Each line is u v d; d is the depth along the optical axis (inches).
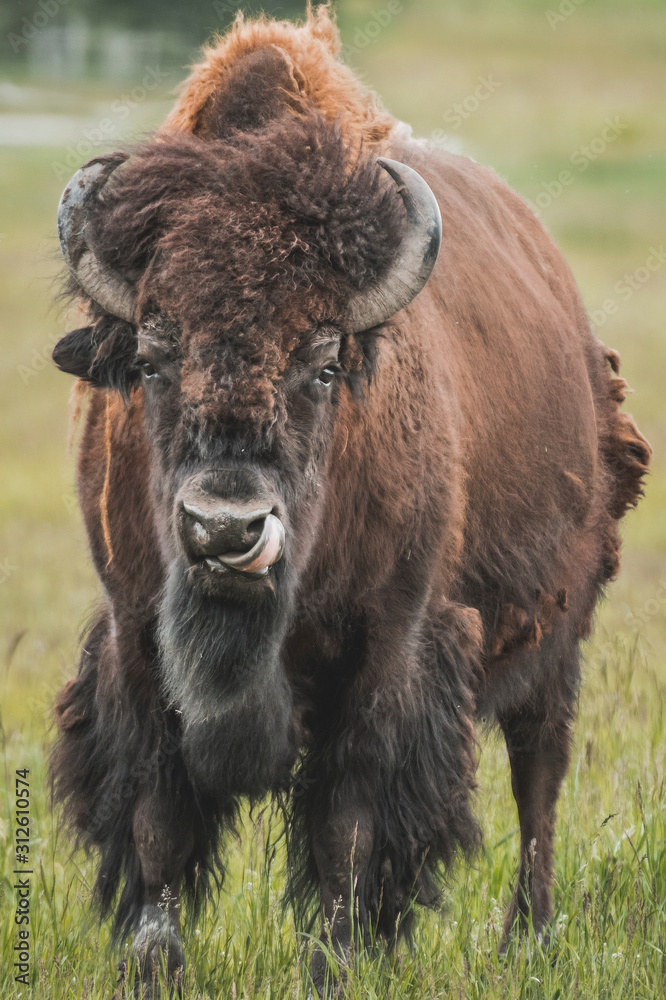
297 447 532.1
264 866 661.9
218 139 591.2
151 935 583.5
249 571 493.0
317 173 548.1
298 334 527.5
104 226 546.6
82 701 640.4
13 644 969.5
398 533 613.3
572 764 906.1
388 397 608.4
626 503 912.9
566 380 818.2
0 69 5639.8
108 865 618.2
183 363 518.9
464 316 721.0
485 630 724.7
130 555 595.5
